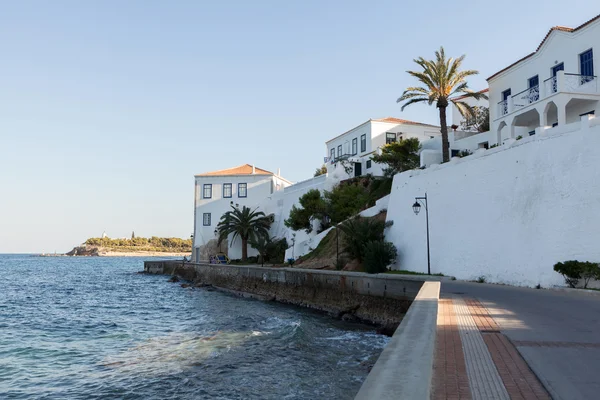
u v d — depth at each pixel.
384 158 45.31
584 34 27.61
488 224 24.36
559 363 6.82
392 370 5.29
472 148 40.25
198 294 44.69
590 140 18.91
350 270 34.78
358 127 57.91
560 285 18.92
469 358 7.23
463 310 12.74
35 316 30.05
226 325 25.09
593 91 26.73
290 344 19.73
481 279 23.95
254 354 18.06
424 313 10.24
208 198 68.81
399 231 34.22
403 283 22.89
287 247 56.88
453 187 28.19
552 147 20.78
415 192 32.66
